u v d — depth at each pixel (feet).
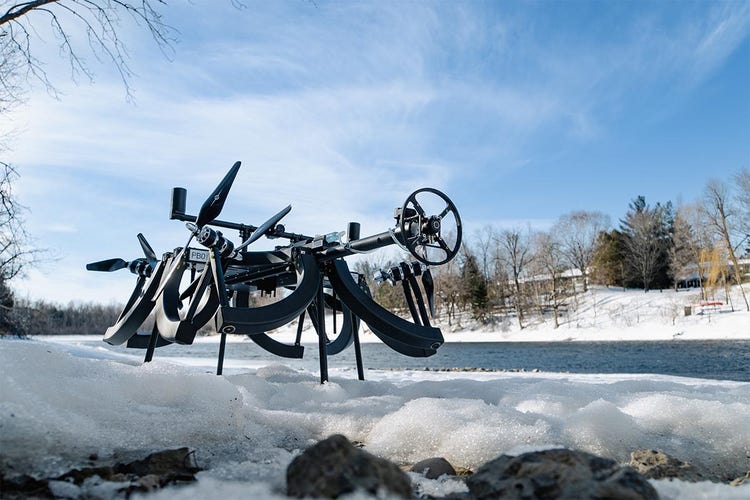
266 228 14.15
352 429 8.62
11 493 4.90
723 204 163.02
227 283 16.15
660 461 6.41
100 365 8.35
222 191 12.16
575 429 7.39
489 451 7.13
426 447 7.61
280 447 7.85
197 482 5.51
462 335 184.55
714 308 152.15
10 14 21.54
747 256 184.96
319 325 13.69
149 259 17.11
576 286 223.71
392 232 11.82
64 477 5.31
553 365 68.54
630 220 226.38
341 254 13.00
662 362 67.05
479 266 233.76
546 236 218.79
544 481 4.36
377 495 3.90
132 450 6.57
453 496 5.01
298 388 11.51
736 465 6.95
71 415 6.49
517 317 193.67
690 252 191.21
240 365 32.37
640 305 173.88
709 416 7.76
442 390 12.33
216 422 7.51
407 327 13.64
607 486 4.05
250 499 4.14
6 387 6.24
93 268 17.31
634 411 8.62
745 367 55.57
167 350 138.72
